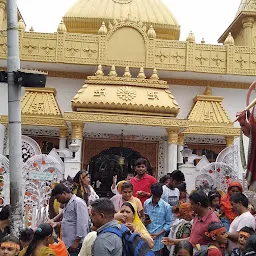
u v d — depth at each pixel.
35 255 5.17
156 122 19.23
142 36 21.77
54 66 21.86
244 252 4.71
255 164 6.44
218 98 22.25
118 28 21.72
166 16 25.70
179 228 6.64
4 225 6.97
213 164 15.04
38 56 21.17
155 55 21.75
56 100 22.28
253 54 22.20
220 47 22.14
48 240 5.36
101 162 21.38
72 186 9.20
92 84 20.11
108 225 4.52
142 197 8.84
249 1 24.98
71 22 24.34
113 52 21.55
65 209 6.84
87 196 8.47
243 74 22.02
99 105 19.23
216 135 21.78
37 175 12.53
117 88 19.89
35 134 21.56
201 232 5.82
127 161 21.48
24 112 20.38
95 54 21.44
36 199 12.34
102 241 4.32
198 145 22.62
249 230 5.46
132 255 4.33
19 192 7.22
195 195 5.93
